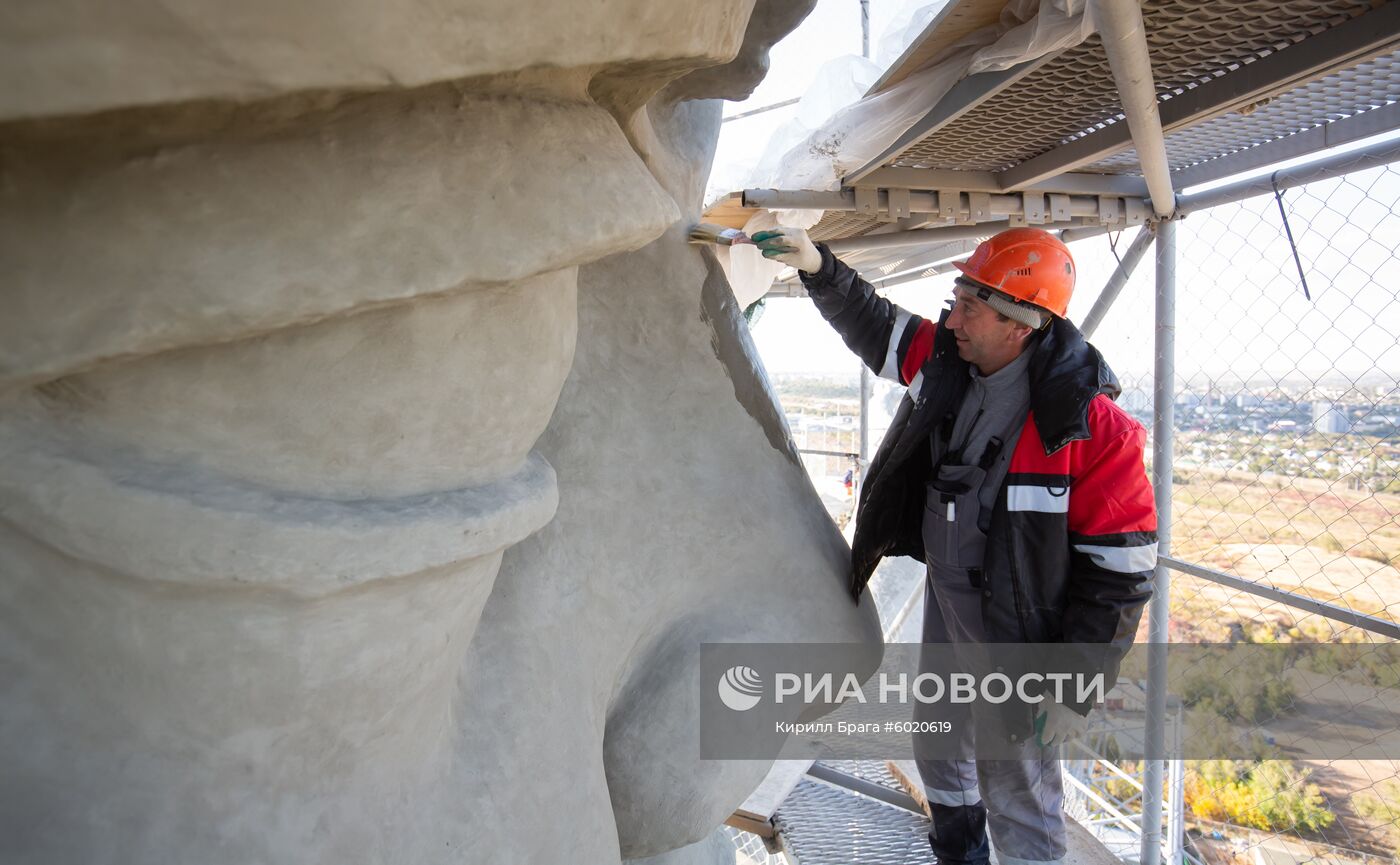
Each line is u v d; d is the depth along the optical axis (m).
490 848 1.01
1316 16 1.61
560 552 1.35
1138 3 1.40
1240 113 2.08
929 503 2.15
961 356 2.06
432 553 0.75
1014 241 1.90
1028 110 2.22
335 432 0.71
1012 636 2.00
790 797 3.49
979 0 1.73
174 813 0.77
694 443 1.66
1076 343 1.93
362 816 0.88
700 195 1.79
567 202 0.72
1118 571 1.89
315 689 0.77
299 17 0.50
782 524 1.77
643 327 1.63
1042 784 2.22
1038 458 1.94
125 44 0.47
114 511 0.64
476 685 1.09
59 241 0.58
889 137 2.38
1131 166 2.71
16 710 0.73
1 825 0.73
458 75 0.58
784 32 1.46
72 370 0.60
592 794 1.19
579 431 1.47
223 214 0.60
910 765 3.49
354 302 0.63
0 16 0.44
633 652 1.51
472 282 0.68
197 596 0.69
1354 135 2.13
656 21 0.68
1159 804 2.76
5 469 0.63
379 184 0.64
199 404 0.66
